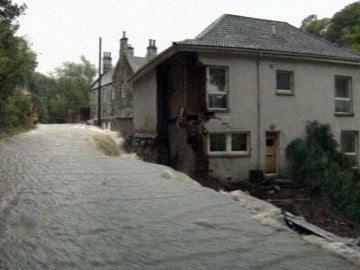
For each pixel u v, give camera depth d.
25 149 13.64
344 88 20.28
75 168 10.05
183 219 5.60
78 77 73.88
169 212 5.96
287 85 18.69
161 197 7.04
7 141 15.55
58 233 4.71
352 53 20.41
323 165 17.23
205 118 16.75
